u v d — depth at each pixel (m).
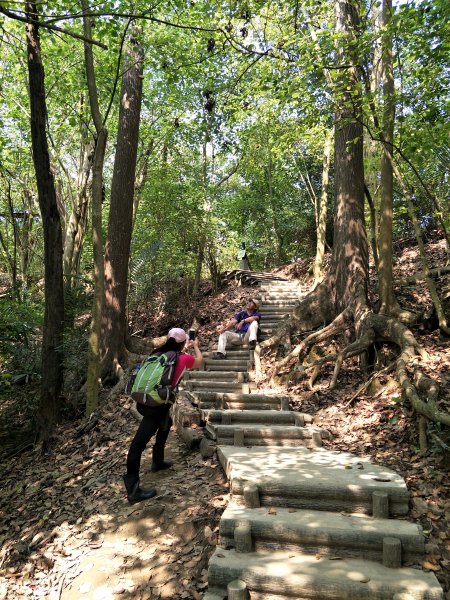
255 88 9.65
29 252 15.48
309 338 7.55
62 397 7.61
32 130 6.88
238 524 3.51
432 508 3.67
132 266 10.96
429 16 5.36
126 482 4.45
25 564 4.21
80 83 10.97
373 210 8.96
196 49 9.55
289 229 18.86
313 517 3.59
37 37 6.60
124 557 3.83
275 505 3.85
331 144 13.41
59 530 4.48
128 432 6.32
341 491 3.72
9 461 6.87
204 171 15.22
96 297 6.99
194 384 7.36
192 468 4.84
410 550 3.21
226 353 8.79
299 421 5.50
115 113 12.30
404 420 5.00
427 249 10.88
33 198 14.55
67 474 5.66
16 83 11.69
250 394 6.32
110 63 9.91
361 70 6.82
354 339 7.34
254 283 13.82
